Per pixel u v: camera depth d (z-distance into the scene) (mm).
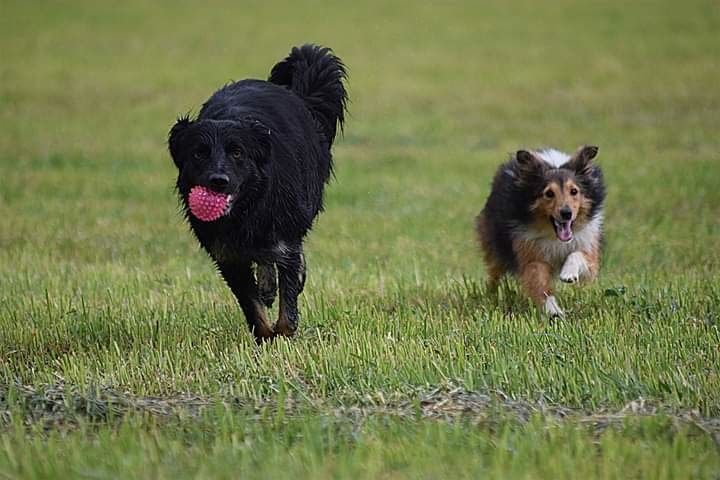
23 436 8531
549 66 44938
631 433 8547
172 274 15820
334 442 8336
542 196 13312
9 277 15719
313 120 12711
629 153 27828
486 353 10719
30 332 12375
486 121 34469
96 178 26172
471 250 17672
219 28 56562
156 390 10211
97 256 17703
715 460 7918
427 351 10820
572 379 9711
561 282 14164
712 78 40812
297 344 11391
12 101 38625
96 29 56438
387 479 7645
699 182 23391
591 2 62656
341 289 14367
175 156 11180
